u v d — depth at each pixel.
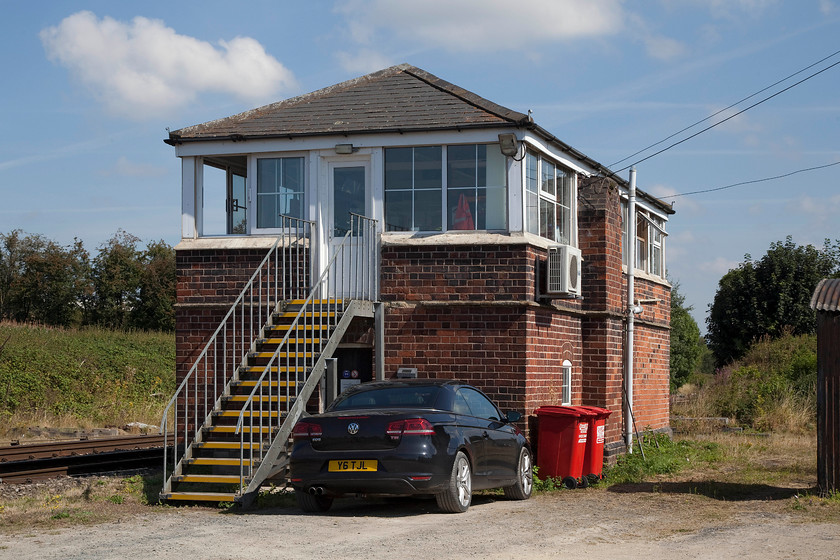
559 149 16.05
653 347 21.70
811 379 30.62
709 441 22.45
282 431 12.05
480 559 7.84
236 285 15.23
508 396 14.20
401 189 14.93
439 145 14.79
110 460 16.41
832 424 11.59
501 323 14.30
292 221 15.24
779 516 10.39
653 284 21.97
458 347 14.42
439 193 14.79
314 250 15.04
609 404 16.95
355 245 14.98
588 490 13.63
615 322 17.61
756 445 21.41
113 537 9.10
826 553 8.16
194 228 15.51
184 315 15.34
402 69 16.14
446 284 14.52
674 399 31.89
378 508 11.45
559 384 15.63
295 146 15.12
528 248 14.38
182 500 11.66
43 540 8.95
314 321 13.95
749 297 42.94
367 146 14.84
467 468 10.98
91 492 12.89
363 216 14.71
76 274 47.34
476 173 14.70
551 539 8.88
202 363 15.20
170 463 16.92
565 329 16.02
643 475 15.27
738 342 42.78
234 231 15.61
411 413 10.51
